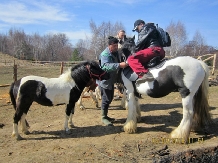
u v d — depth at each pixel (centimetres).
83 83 557
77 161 418
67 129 565
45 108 848
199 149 420
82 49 8006
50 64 3928
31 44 8119
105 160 419
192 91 470
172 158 405
